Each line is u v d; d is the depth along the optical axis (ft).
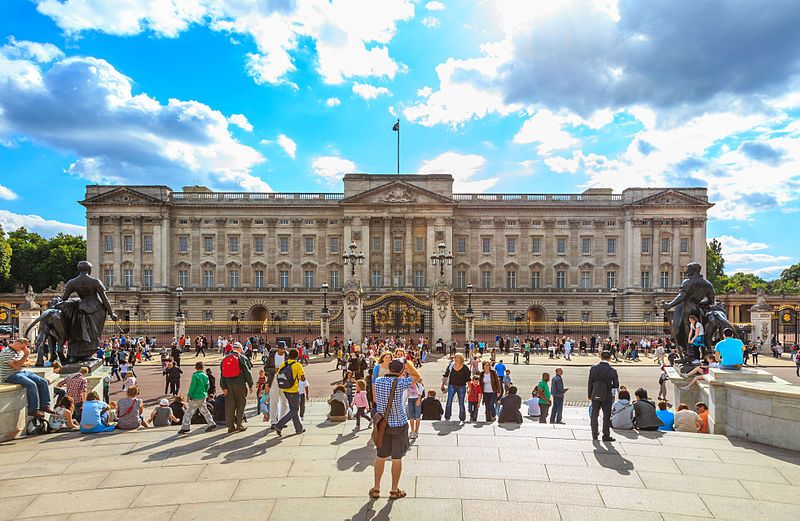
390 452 35.99
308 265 292.40
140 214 284.82
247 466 42.47
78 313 70.44
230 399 52.65
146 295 282.97
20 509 34.53
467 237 294.46
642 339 209.15
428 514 33.55
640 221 285.23
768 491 37.45
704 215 283.18
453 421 57.77
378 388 36.52
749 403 49.47
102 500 35.88
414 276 287.69
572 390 116.88
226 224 293.23
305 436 51.57
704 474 40.60
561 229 293.84
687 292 70.08
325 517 33.12
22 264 362.33
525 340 200.03
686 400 66.23
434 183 291.17
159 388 120.06
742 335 162.91
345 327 181.47
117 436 51.78
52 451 46.70
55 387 61.26
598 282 290.76
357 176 291.79
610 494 36.83
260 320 298.35
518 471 41.11
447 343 184.75
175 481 39.22
